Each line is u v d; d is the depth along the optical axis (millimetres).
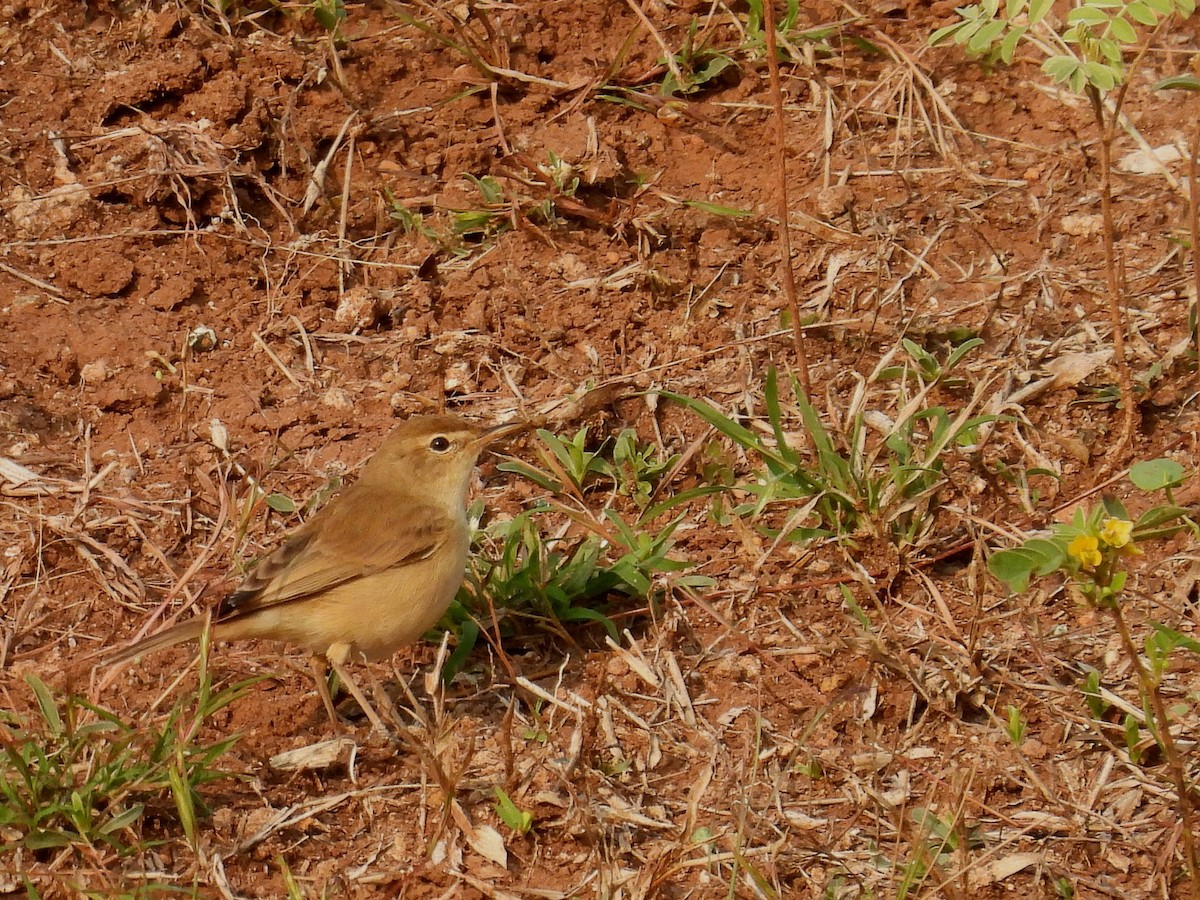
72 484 11914
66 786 9219
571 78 15320
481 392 12820
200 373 12859
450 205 14234
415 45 15672
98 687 10195
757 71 15320
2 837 9117
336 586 9906
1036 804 9484
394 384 12812
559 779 9688
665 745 10000
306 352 13070
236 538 11367
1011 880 8992
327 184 14383
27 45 15195
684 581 11070
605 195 14344
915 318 12906
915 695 10195
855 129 14766
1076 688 10125
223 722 10234
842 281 13398
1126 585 10789
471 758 9633
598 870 9148
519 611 10914
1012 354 12594
